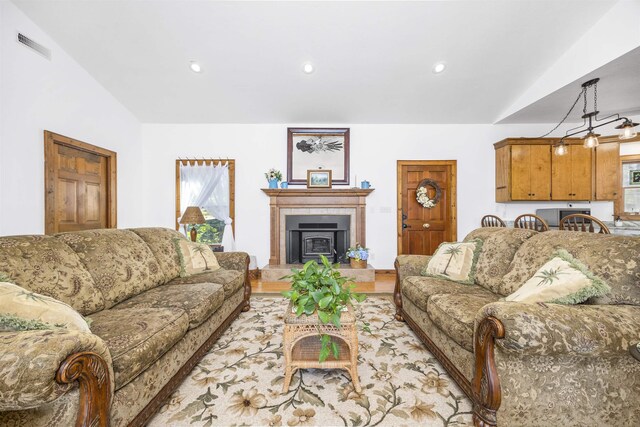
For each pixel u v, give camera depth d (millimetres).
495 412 1226
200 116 4332
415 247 4656
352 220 4512
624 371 1185
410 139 4594
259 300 3234
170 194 4512
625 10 2514
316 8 2600
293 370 1589
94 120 3484
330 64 3287
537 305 1188
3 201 2451
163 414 1401
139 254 2111
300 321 1545
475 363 1323
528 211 4578
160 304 1744
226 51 3088
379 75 3469
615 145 4133
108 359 1049
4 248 1360
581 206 4484
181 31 2832
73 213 3229
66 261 1570
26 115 2637
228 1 2537
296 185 4551
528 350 1092
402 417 1383
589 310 1179
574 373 1179
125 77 3477
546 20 2717
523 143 4219
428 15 2660
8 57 2477
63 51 3012
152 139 4492
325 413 1409
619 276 1321
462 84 3637
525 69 3373
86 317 1459
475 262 2273
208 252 2701
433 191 4641
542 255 1757
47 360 831
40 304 1085
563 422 1183
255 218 4551
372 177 4594
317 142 4574
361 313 2820
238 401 1497
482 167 4602
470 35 2877
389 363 1873
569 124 4527
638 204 4199
